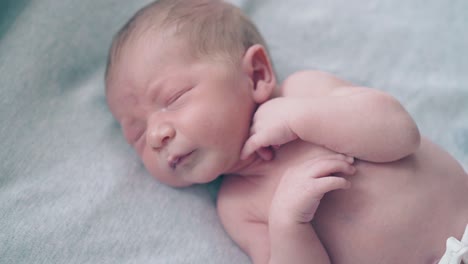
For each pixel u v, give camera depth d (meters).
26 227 1.06
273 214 0.98
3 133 1.20
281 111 1.04
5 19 1.39
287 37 1.58
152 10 1.21
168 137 1.04
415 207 0.98
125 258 1.08
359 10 1.61
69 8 1.41
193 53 1.11
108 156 1.25
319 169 0.97
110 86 1.17
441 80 1.48
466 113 1.43
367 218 0.99
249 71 1.15
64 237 1.07
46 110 1.27
